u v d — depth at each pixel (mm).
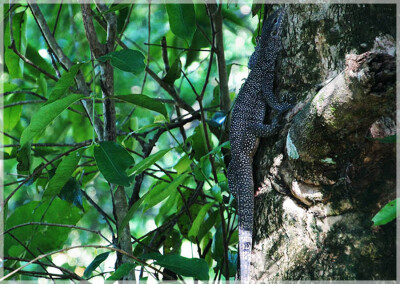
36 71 9766
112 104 7129
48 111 5527
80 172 8555
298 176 5176
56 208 7477
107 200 15164
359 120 4434
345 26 5461
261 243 5656
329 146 4773
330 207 5062
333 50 5504
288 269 5242
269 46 7055
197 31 9289
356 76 4082
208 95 13266
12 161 13117
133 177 5984
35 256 7289
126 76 14219
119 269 5430
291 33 5922
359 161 4887
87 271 6320
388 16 5336
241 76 14180
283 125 5926
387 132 4820
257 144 6504
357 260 4836
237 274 6152
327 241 5035
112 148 5566
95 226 14773
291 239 5297
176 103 8453
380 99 4133
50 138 12336
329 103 4426
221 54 8281
